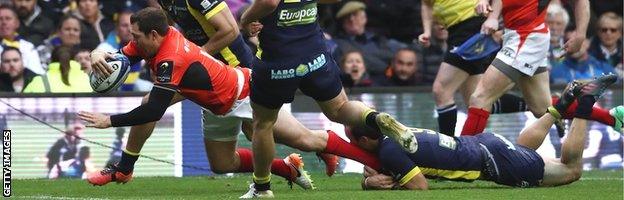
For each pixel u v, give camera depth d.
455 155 24.16
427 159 24.02
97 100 31.31
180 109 31.41
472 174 24.41
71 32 36.84
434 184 26.09
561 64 38.69
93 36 37.50
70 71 33.94
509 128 33.00
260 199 21.78
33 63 36.25
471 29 30.23
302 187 25.23
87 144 31.22
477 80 30.75
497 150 24.48
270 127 21.42
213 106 22.75
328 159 25.50
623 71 39.81
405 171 23.89
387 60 39.06
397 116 33.03
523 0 26.86
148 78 36.12
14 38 36.50
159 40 21.50
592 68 39.16
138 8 39.62
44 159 31.06
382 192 23.38
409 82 38.34
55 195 23.78
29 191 25.05
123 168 24.19
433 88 31.02
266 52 20.34
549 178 24.92
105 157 31.28
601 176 29.94
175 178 29.70
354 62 37.16
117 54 22.06
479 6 26.55
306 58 20.38
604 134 33.09
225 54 24.42
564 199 21.88
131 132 23.91
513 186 24.83
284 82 20.47
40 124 31.05
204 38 24.12
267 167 21.88
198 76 21.94
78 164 31.16
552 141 32.66
